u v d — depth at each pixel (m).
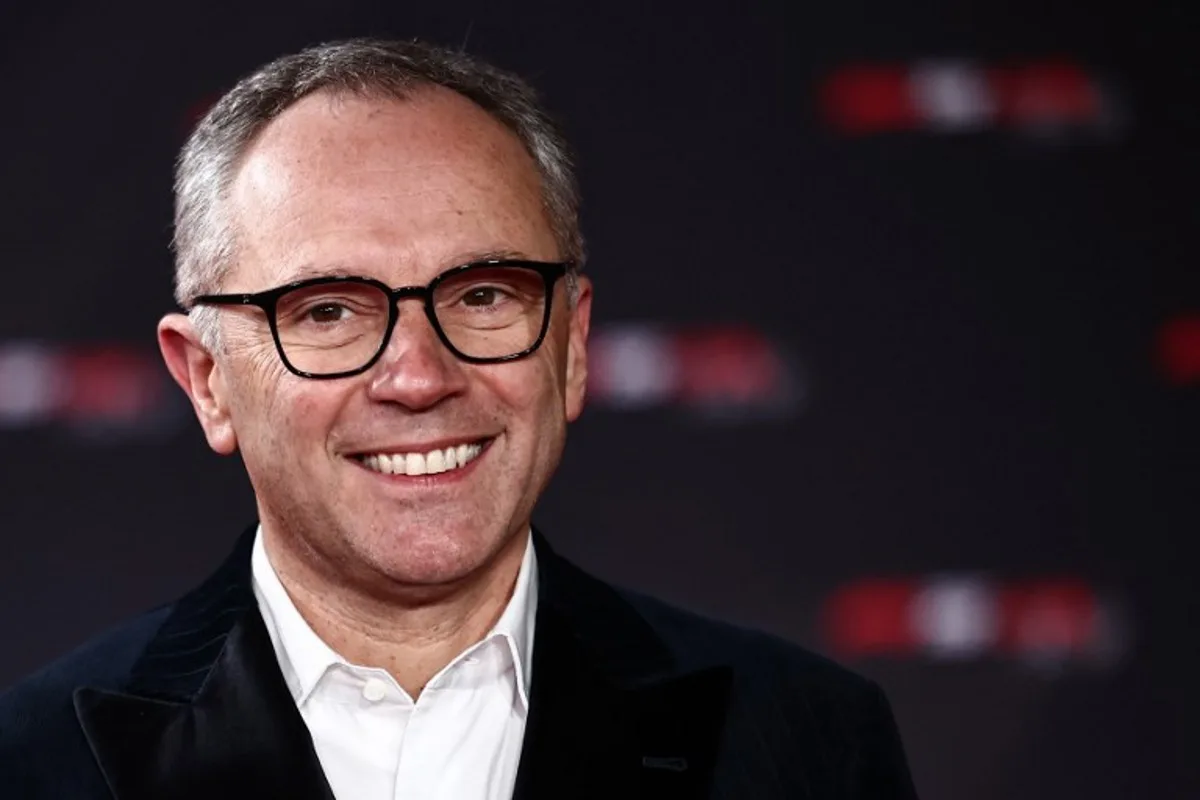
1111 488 9.46
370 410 4.15
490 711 4.48
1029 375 9.55
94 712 4.34
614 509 9.47
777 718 4.71
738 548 9.45
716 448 9.52
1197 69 9.73
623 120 9.78
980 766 9.28
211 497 9.49
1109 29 9.76
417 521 4.20
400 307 4.12
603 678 4.56
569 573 4.81
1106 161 9.71
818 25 9.84
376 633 4.43
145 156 9.84
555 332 4.39
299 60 4.43
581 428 9.52
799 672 4.86
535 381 4.27
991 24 9.79
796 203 9.70
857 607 9.42
